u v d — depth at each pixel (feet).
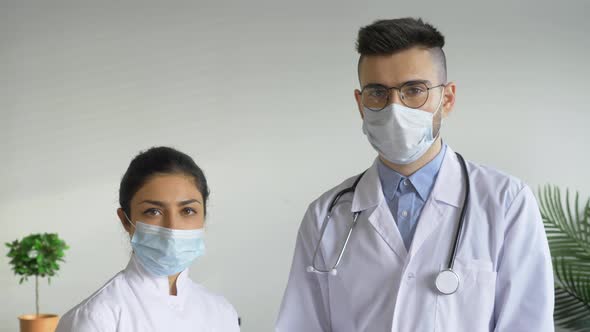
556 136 11.84
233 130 12.06
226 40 12.10
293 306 6.09
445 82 5.45
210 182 12.02
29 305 12.00
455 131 11.87
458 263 5.40
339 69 12.02
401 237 5.65
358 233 5.78
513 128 11.85
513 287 5.30
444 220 5.58
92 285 12.04
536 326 5.22
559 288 11.12
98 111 12.10
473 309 5.28
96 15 12.15
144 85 12.10
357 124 11.98
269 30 12.10
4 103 12.12
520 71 11.85
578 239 11.19
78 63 12.14
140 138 12.10
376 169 5.94
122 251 12.07
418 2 11.98
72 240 12.05
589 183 11.77
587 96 11.82
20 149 12.13
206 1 12.15
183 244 5.00
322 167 11.98
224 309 5.53
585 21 11.84
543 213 11.44
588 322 11.01
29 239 10.87
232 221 12.01
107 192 12.10
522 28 11.88
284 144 12.02
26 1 12.14
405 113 5.21
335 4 12.05
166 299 5.14
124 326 4.88
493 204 5.51
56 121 12.13
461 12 11.93
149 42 12.13
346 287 5.72
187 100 12.11
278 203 12.01
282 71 12.07
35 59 12.14
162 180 4.99
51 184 12.10
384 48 5.20
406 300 5.44
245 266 11.98
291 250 11.97
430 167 5.72
